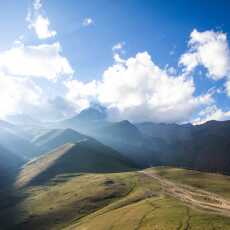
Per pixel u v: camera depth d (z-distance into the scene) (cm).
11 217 19262
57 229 16388
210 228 9625
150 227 10612
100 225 13062
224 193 18712
